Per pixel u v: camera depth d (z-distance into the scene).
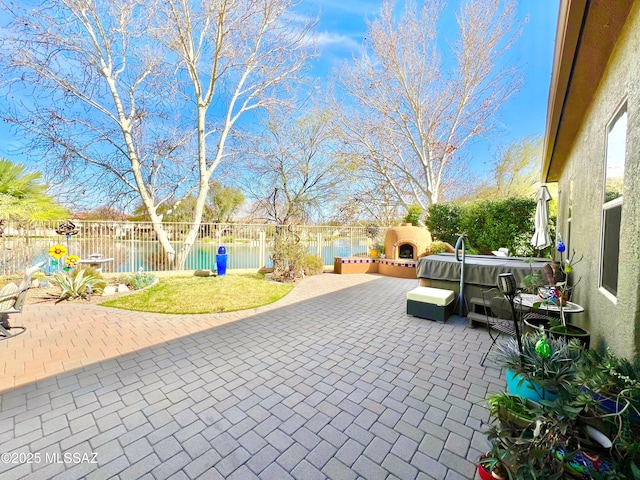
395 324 5.16
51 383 3.10
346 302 6.78
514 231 9.94
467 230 11.12
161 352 3.91
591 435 1.70
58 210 10.04
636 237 1.99
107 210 12.39
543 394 2.02
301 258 10.02
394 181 16.92
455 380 3.21
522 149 17.03
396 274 10.63
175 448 2.19
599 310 2.97
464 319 5.45
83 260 7.84
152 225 9.86
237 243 10.92
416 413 2.63
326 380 3.21
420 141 15.51
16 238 7.87
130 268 9.45
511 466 1.66
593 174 3.50
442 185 18.03
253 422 2.49
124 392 2.94
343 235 12.46
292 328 4.94
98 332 4.62
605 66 2.97
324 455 2.13
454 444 2.24
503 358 2.38
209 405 2.73
